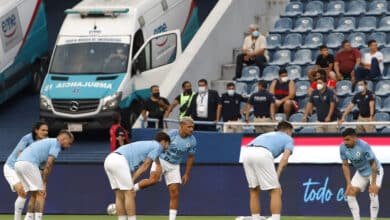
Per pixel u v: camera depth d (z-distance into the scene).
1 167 51.31
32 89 68.75
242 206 49.31
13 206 51.12
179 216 49.53
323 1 67.69
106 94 59.38
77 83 60.03
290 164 48.78
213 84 62.47
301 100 59.09
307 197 48.59
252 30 62.47
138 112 61.47
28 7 67.12
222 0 66.00
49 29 76.38
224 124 52.75
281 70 56.47
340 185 48.25
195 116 55.62
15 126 64.00
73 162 50.81
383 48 61.91
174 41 63.91
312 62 62.66
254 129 54.53
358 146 42.47
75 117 59.44
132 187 41.59
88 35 62.06
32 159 41.94
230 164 49.44
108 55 61.25
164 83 59.72
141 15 63.00
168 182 44.47
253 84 61.34
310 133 50.31
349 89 58.41
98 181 50.62
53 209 50.84
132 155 41.66
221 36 64.62
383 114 56.00
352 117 56.91
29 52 67.56
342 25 65.12
